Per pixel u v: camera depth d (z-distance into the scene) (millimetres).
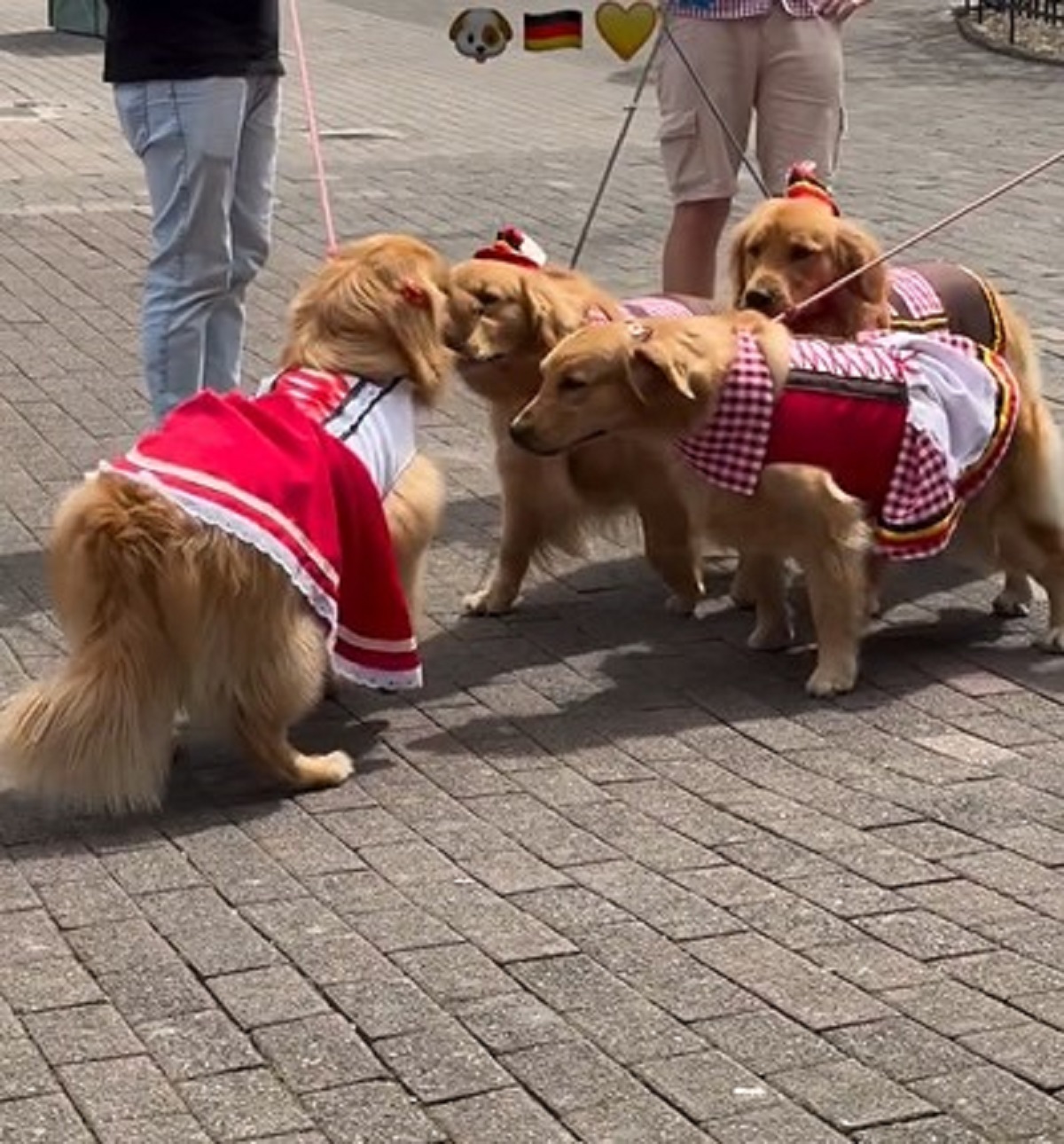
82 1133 3471
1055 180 9711
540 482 5133
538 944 3898
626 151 10797
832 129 6004
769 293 5156
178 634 4242
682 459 4820
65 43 15055
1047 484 4992
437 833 4277
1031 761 4523
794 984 3781
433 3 17438
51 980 3822
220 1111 3512
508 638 5141
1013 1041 3631
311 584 4320
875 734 4652
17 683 4844
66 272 8141
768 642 5047
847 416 4750
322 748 4629
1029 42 14211
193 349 5621
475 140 11203
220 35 5422
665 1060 3604
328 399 4512
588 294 5113
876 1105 3498
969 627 5176
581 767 4527
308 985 3801
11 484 5977
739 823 4293
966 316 5410
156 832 4301
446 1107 3516
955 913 3980
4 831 4305
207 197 5492
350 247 4730
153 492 4234
